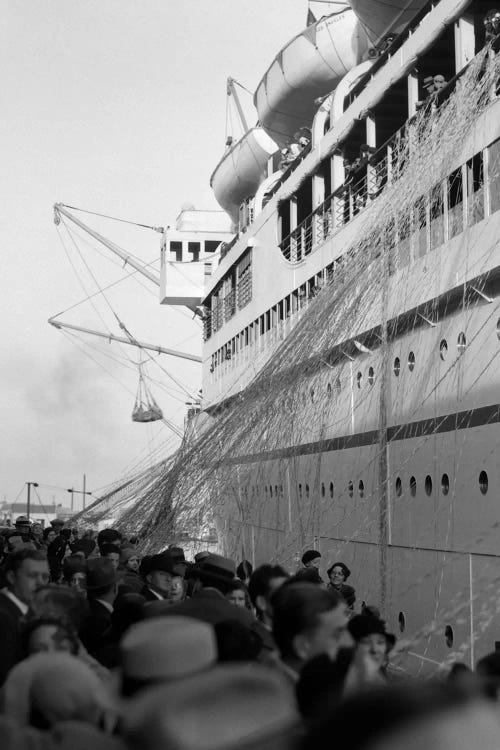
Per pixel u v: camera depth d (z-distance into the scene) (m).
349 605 14.24
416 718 1.16
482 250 19.05
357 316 24.77
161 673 2.57
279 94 43.41
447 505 20.33
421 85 26.09
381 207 24.77
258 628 7.05
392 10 31.25
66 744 2.46
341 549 26.78
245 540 35.53
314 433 28.08
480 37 23.66
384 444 23.48
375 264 24.45
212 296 50.72
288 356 28.34
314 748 1.17
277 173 44.59
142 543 33.22
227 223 66.06
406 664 21.20
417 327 22.17
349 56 39.97
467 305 19.73
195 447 33.53
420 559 21.45
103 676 5.56
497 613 17.92
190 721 1.60
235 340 43.94
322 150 32.38
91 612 8.61
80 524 44.91
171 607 7.16
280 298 36.03
